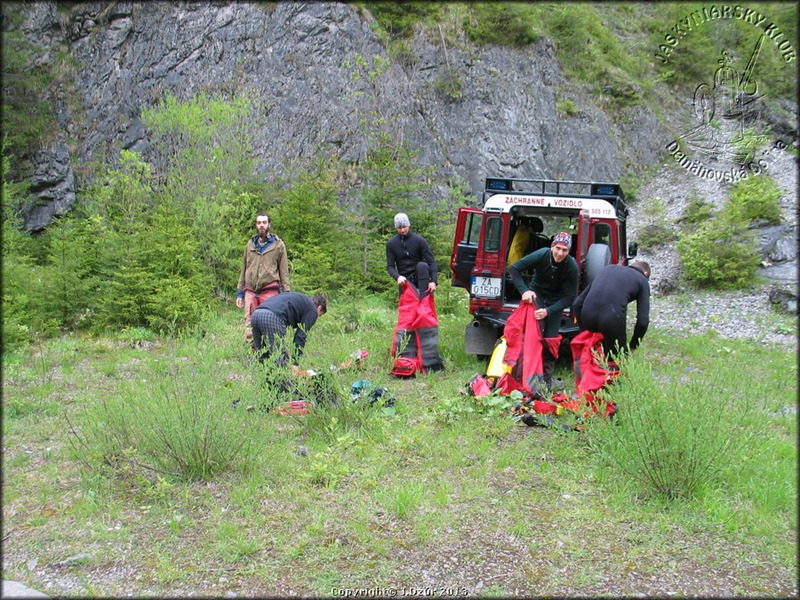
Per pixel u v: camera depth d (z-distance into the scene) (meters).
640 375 4.27
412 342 7.23
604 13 26.81
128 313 9.09
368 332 8.93
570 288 6.09
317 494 4.11
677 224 17.50
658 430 4.08
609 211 7.52
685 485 4.07
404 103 18.53
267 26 18.66
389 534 3.68
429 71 19.34
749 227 14.59
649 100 23.09
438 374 7.06
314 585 3.22
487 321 7.74
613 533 3.71
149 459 4.45
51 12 18.64
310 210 12.21
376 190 12.66
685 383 4.64
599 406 4.83
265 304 5.62
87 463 4.45
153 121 13.52
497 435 5.13
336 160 17.34
